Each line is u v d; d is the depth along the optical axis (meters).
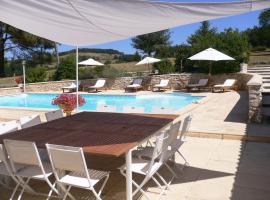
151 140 7.66
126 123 5.78
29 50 33.84
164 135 4.69
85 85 23.42
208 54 18.34
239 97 15.62
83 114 6.87
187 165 6.15
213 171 5.83
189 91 19.89
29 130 5.44
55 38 7.38
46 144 4.22
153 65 26.23
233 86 19.16
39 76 25.78
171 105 16.92
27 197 4.97
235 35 21.00
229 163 6.25
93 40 7.51
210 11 5.21
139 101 18.62
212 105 13.28
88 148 4.23
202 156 6.71
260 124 9.15
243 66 20.20
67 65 26.47
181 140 6.01
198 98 17.56
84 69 28.50
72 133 5.12
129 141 4.53
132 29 6.48
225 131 8.34
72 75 26.39
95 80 23.56
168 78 21.94
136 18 5.72
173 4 4.98
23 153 4.42
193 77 21.20
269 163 6.18
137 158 5.20
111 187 5.23
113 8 5.27
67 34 6.98
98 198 4.23
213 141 7.88
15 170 4.63
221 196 4.81
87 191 5.07
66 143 4.52
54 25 6.37
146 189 5.11
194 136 8.36
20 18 6.14
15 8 5.61
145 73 25.42
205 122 9.70
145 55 46.56
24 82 22.70
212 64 20.77
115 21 5.93
